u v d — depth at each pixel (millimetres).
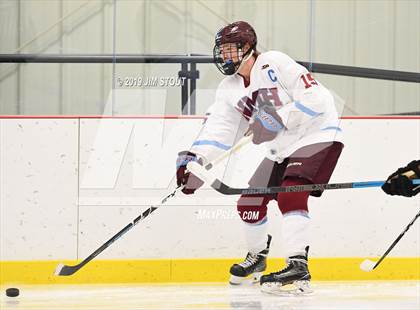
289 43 10172
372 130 9648
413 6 10312
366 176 9641
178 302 7777
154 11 10047
